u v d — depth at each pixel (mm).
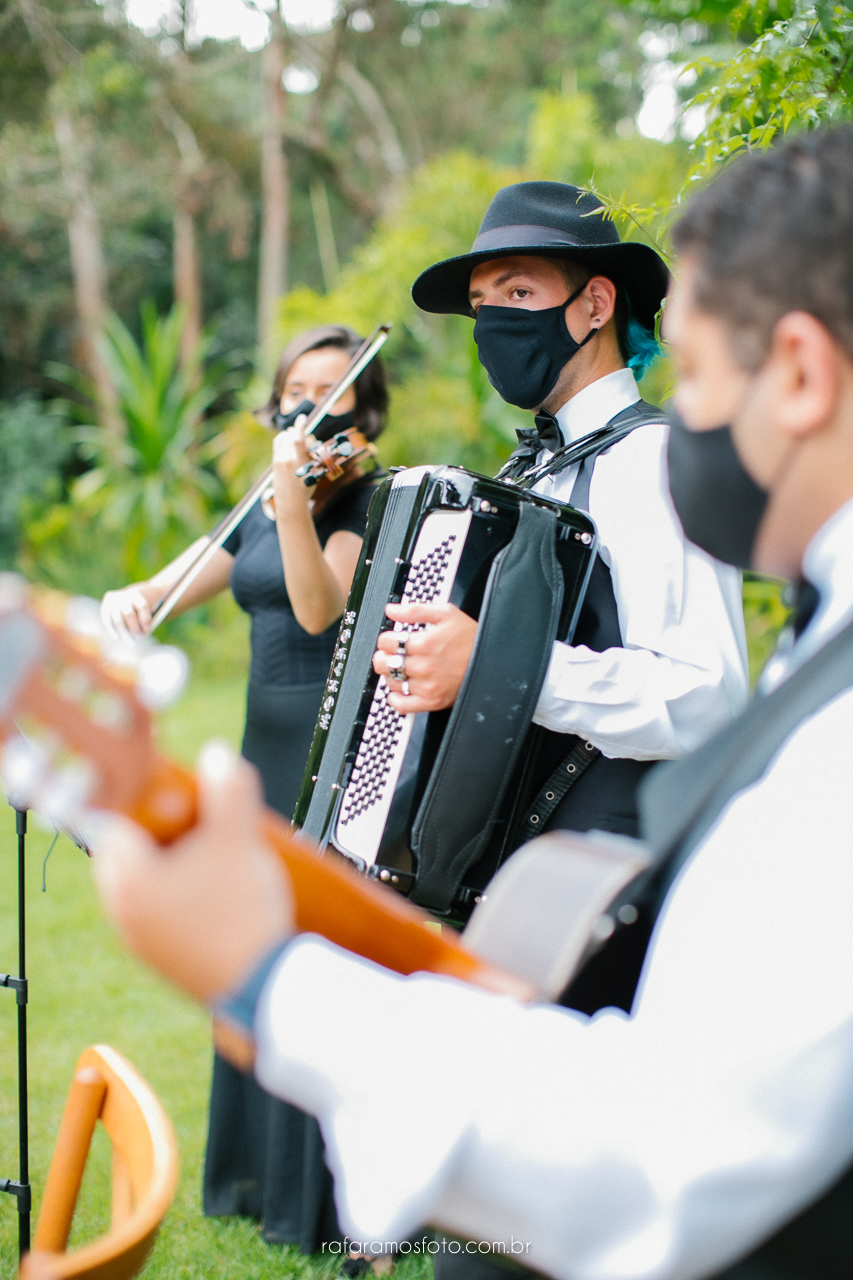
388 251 9391
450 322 9062
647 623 1588
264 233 15945
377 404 2617
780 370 658
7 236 13922
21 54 12758
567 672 1551
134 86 13297
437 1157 578
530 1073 599
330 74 14875
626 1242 566
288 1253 2244
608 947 844
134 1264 777
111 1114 1008
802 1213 661
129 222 14938
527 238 1784
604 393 1825
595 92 15039
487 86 17375
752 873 587
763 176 680
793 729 679
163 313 17547
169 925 569
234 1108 2361
